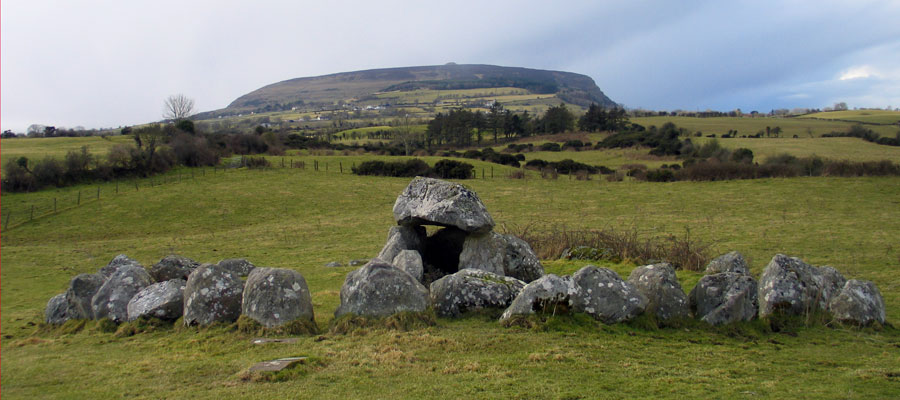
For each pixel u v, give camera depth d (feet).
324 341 38.75
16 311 65.05
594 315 42.06
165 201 167.84
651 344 38.09
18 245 126.21
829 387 30.14
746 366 33.86
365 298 42.32
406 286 42.78
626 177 213.66
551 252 81.41
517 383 30.53
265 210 161.89
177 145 228.22
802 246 89.56
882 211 123.65
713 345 38.47
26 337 49.85
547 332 39.81
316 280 71.97
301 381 31.27
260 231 134.62
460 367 33.09
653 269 45.19
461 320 44.19
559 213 141.18
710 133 368.89
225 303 44.39
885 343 39.24
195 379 32.91
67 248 119.55
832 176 170.50
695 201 149.38
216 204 166.61
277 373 32.09
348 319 41.78
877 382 31.01
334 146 344.90
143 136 236.84
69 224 144.77
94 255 111.24
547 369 32.73
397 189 192.75
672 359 35.09
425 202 59.62
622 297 42.11
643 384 30.48
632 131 373.20
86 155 198.70
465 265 57.06
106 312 48.78
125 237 134.00
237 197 175.42
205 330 43.06
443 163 221.87
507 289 46.60
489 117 433.89
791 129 374.63
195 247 116.57
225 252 108.88
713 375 32.19
